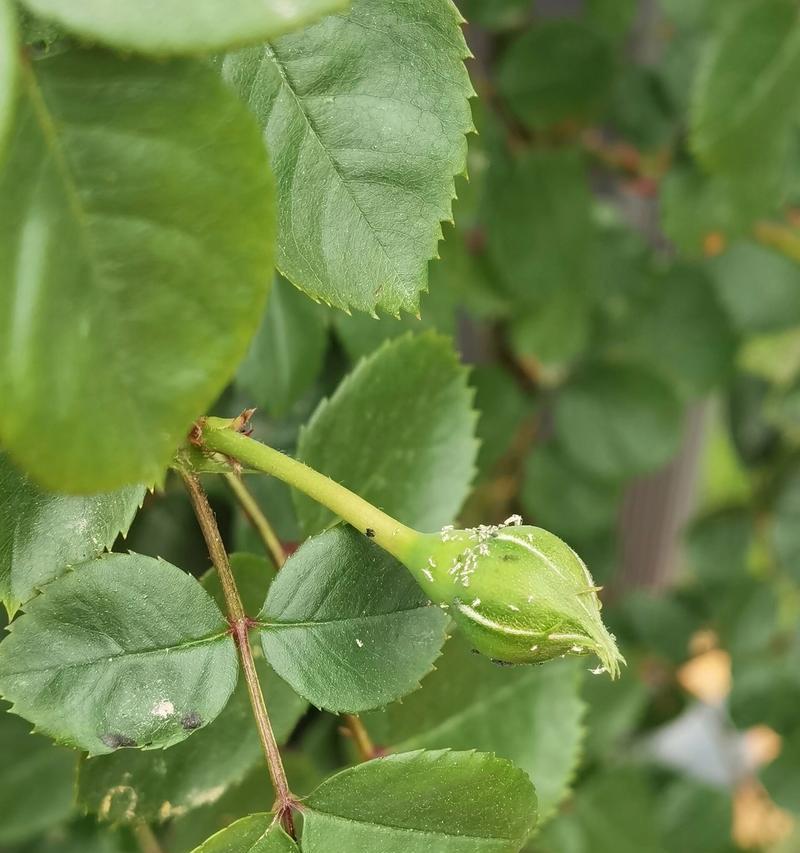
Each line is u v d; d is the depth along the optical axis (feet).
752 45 0.87
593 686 1.11
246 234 0.43
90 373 0.43
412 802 0.53
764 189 0.96
